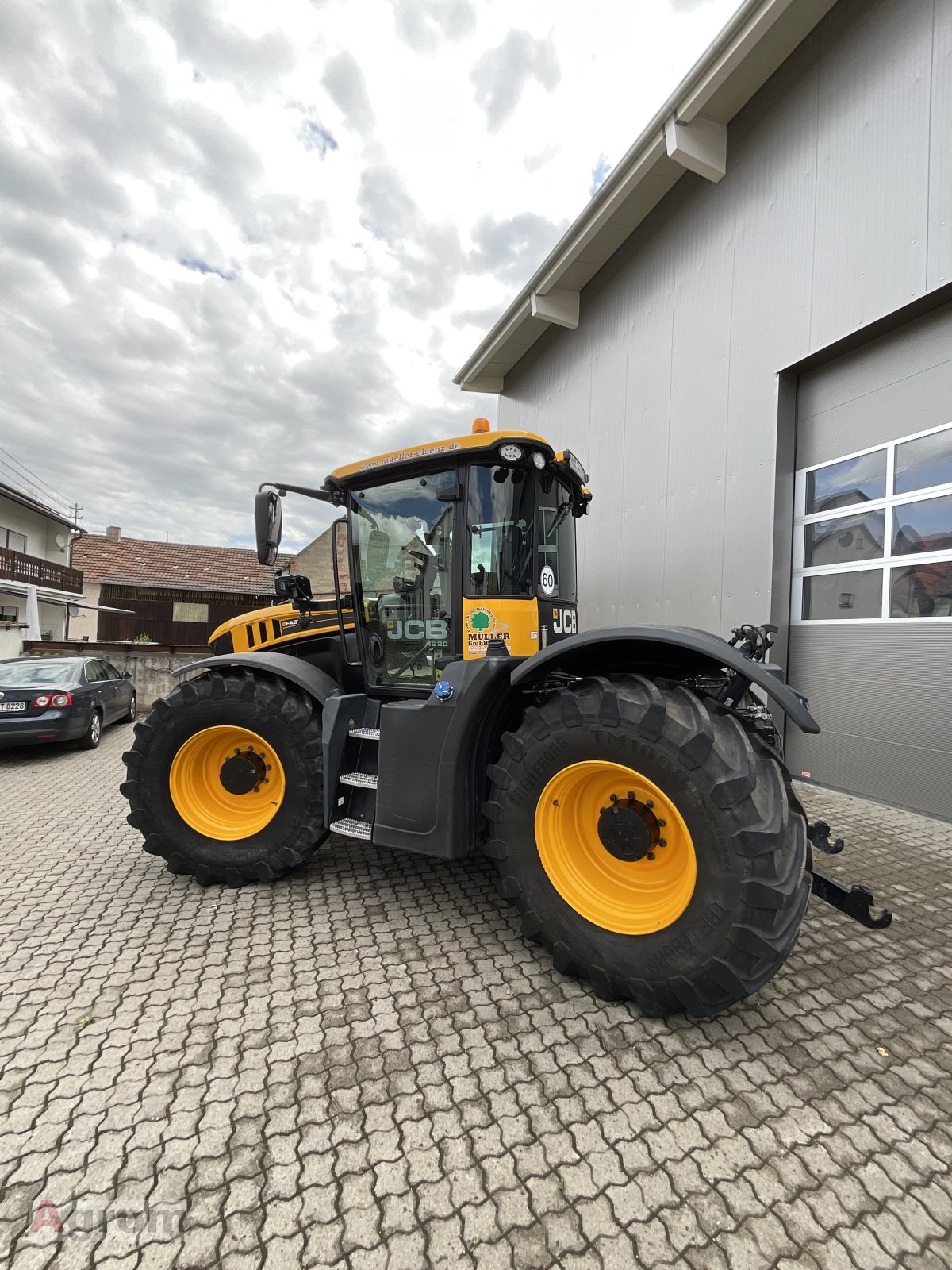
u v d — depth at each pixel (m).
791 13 4.27
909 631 4.09
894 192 3.94
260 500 3.21
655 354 6.05
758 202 4.89
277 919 2.66
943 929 2.61
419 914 2.71
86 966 2.28
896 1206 1.34
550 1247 1.24
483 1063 1.78
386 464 2.97
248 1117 1.57
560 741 2.15
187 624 29.25
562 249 6.70
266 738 2.90
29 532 22.17
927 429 3.98
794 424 4.87
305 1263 1.20
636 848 2.05
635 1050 1.84
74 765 6.41
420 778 2.50
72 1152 1.46
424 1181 1.39
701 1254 1.23
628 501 6.46
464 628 2.81
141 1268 1.19
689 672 2.63
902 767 4.14
